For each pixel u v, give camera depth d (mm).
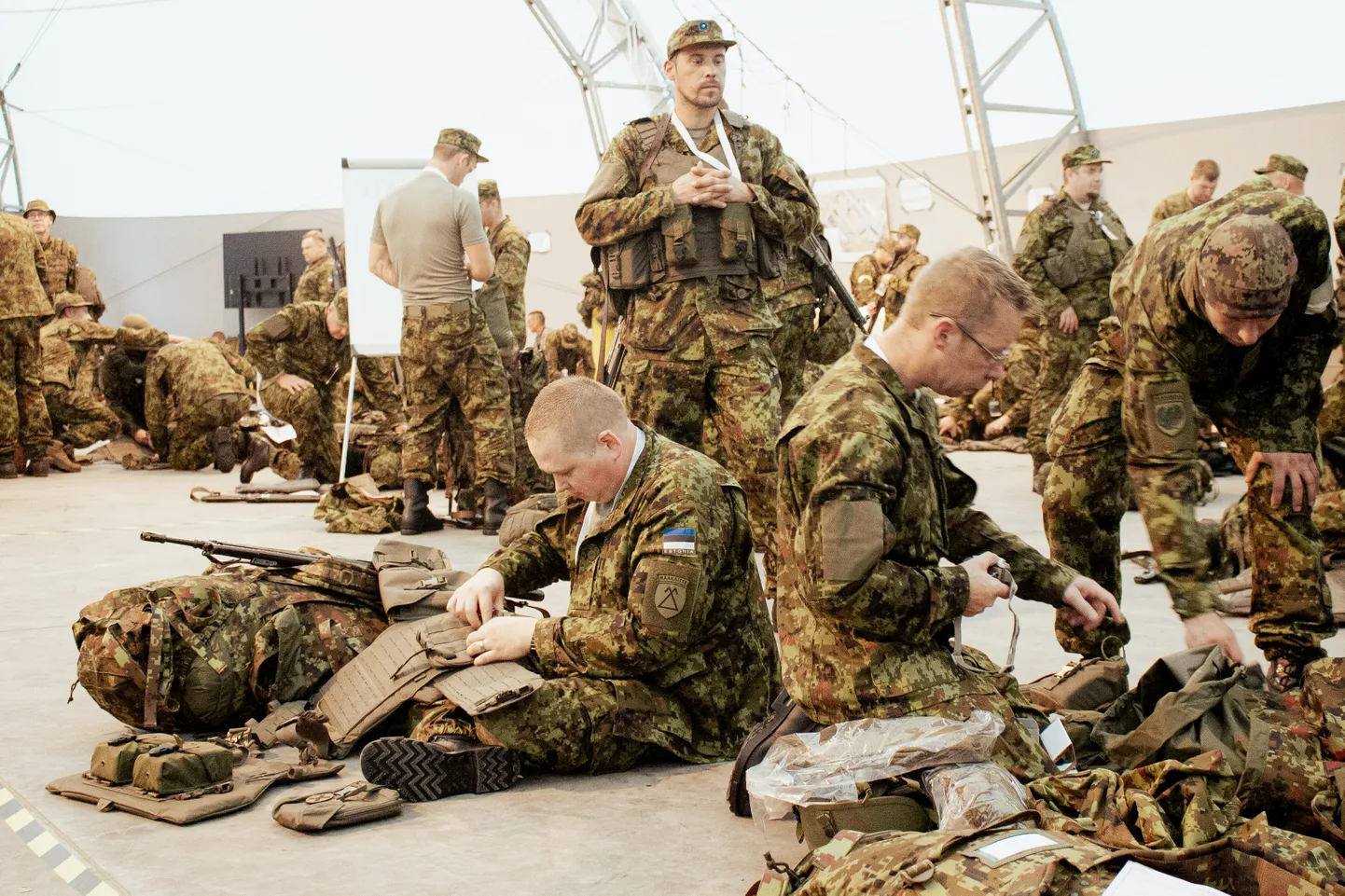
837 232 17234
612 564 3168
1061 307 8117
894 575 2459
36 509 8297
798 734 2668
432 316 7059
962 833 1923
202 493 8781
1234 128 13609
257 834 2756
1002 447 11148
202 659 3297
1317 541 3504
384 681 3258
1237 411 3449
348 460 9758
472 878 2512
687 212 4703
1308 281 3135
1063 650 4074
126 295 24531
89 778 3047
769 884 2117
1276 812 2439
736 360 4773
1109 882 1785
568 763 3123
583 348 15828
